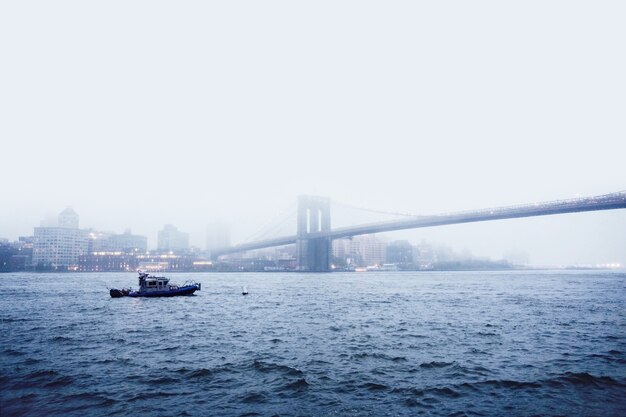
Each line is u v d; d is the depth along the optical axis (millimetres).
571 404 18359
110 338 34875
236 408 18266
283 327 40188
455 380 21891
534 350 28891
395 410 17953
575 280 149000
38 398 19562
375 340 33094
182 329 39406
